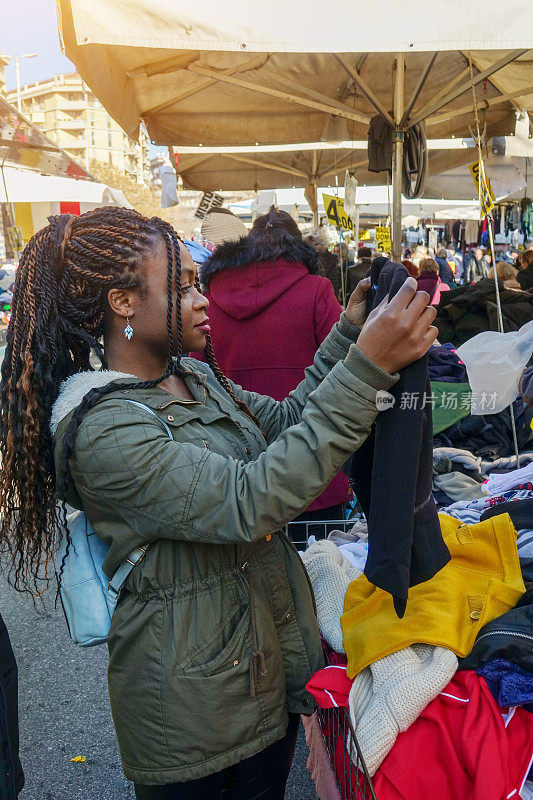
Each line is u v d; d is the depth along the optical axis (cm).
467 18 233
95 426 105
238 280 258
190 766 110
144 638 111
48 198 732
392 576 107
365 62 499
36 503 119
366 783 115
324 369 139
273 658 119
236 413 131
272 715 118
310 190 844
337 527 256
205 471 103
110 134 9419
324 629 150
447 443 262
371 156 496
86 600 118
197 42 234
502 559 147
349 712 122
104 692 281
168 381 123
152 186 5941
